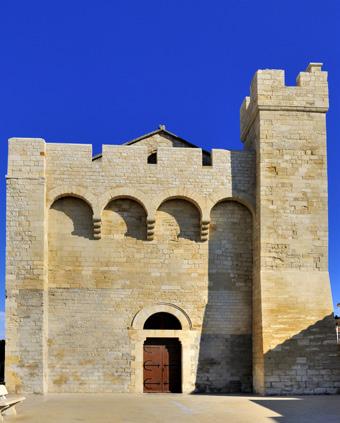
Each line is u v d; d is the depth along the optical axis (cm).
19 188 3106
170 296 3158
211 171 3241
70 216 3170
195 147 3419
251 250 3250
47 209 3136
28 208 3092
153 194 3189
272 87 3234
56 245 3141
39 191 3111
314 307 3047
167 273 3177
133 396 2847
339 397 2780
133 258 3169
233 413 2192
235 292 3203
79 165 3175
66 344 3055
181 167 3228
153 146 3428
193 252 3212
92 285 3122
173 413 2188
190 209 3250
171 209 3241
